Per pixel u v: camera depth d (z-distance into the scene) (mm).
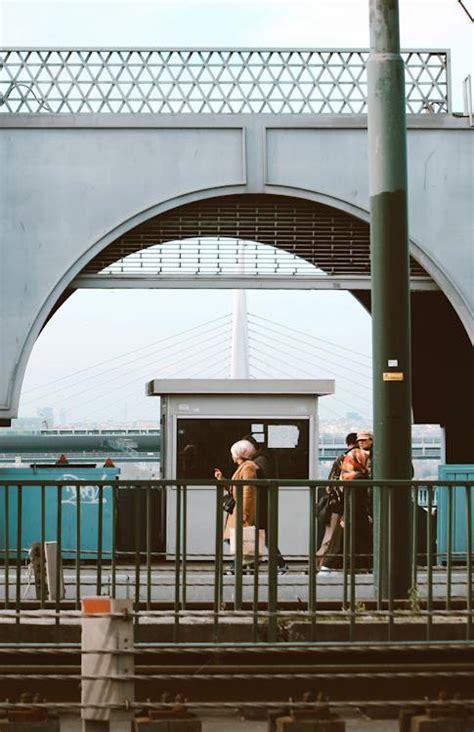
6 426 21234
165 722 8633
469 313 21578
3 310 21078
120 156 21250
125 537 19438
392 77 12688
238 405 19609
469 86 21688
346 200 21328
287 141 21328
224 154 21328
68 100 21250
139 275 21375
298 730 8711
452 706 8961
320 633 10594
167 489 19281
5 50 21172
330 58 21359
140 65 21219
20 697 9594
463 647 9992
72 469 19328
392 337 12594
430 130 21656
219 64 21297
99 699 8211
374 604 11586
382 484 10438
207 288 21359
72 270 21188
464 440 29812
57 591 10250
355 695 10133
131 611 8312
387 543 11469
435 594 14055
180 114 21297
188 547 19281
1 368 21000
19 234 21156
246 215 21656
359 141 21391
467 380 29656
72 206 21219
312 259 21672
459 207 21672
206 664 10297
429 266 21609
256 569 10266
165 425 19703
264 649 9781
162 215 21641
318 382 19562
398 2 12766
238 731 9289
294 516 19438
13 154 21172
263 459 17062
